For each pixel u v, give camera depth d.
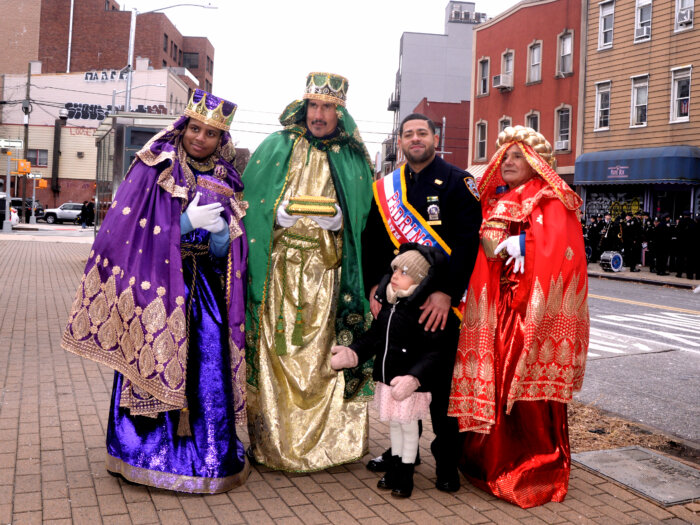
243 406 3.57
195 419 3.36
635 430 4.86
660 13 21.30
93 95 51.81
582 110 24.56
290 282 3.84
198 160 3.57
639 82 22.27
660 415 5.38
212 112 3.43
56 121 46.66
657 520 3.22
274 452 3.67
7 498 3.17
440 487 3.52
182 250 3.47
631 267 19.75
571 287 3.39
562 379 3.37
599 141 23.92
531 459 3.46
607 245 20.66
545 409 3.49
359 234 3.88
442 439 3.52
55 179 46.78
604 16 23.53
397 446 3.51
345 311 3.85
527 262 3.39
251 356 3.82
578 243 3.44
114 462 3.36
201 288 3.53
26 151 42.12
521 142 3.55
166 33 62.41
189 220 3.35
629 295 13.95
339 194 3.84
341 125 3.92
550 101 26.20
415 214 3.51
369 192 3.97
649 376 6.73
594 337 8.85
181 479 3.28
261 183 3.79
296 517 3.11
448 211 3.48
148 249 3.25
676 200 21.31
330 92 3.79
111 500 3.20
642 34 21.98
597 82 23.86
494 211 3.53
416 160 3.47
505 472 3.45
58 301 9.81
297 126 3.96
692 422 5.20
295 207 3.62
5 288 11.01
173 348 3.20
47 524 2.91
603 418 5.14
